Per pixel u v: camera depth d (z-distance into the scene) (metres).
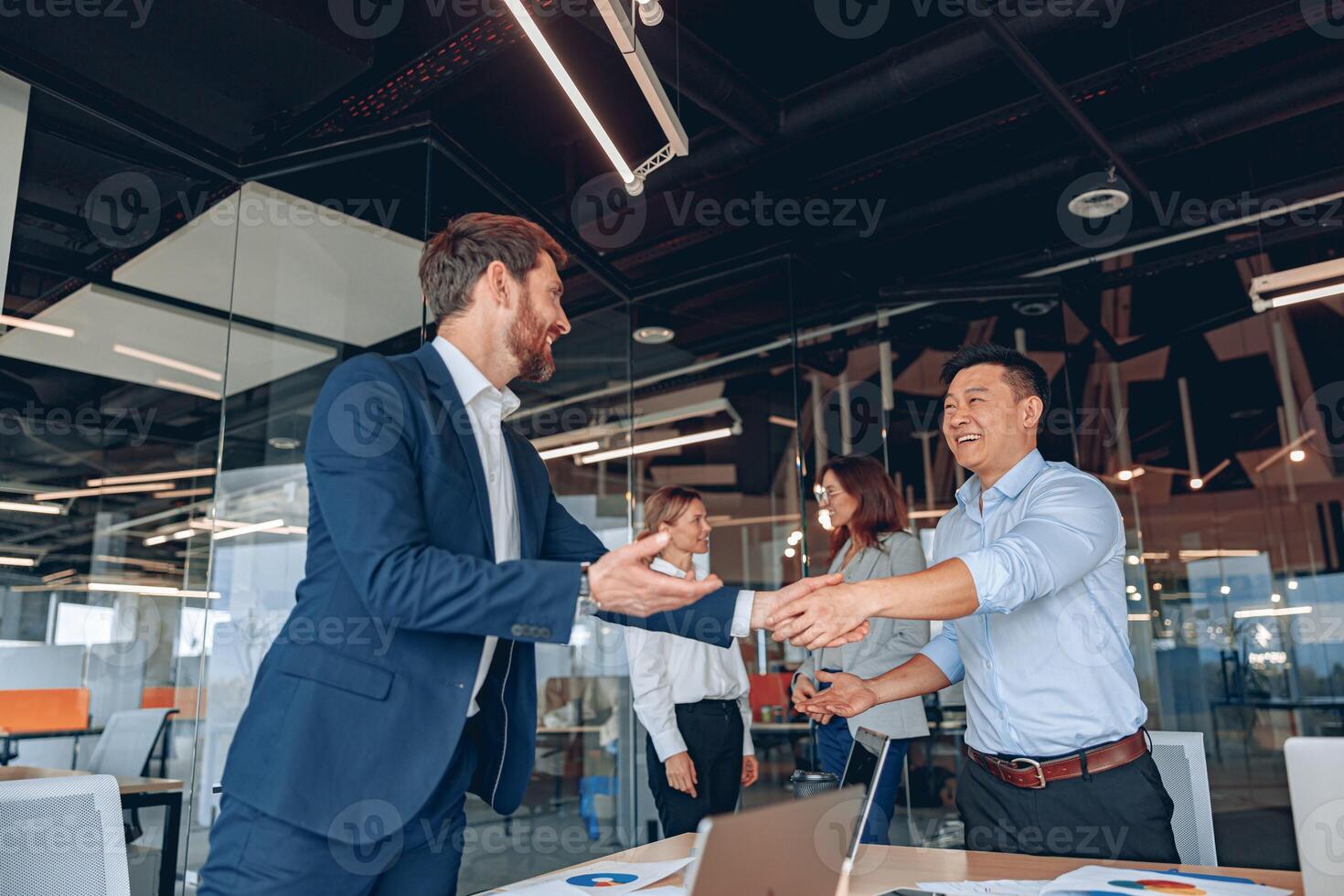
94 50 2.96
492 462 1.45
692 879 0.63
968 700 1.92
